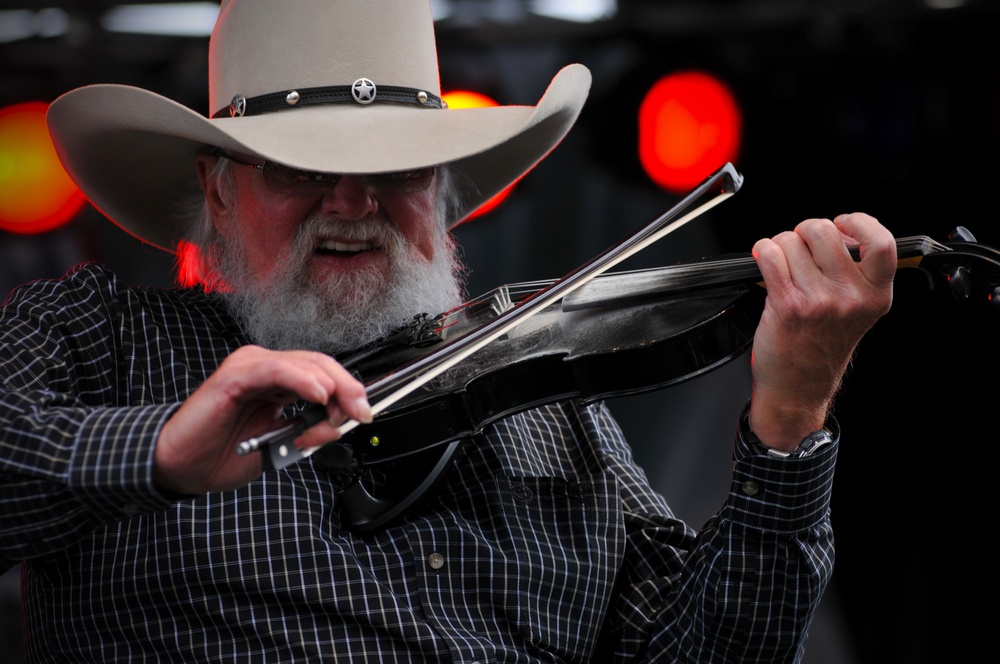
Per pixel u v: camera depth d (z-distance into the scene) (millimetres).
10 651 8414
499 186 5066
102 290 4066
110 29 9109
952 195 9156
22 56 9062
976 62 8914
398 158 3953
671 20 8805
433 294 4223
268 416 3070
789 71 8938
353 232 4059
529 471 4250
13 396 3266
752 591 3859
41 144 9336
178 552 3705
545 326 4000
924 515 9797
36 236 9594
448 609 3891
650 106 8938
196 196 4605
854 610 9875
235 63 4281
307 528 3777
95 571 3732
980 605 9602
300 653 3693
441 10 8945
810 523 3832
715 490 9406
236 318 4242
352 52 4211
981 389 9609
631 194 9383
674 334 3654
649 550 4355
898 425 9883
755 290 3717
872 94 9000
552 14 8914
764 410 3668
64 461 3061
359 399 2809
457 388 3738
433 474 3926
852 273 3391
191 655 3695
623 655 4184
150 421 3064
